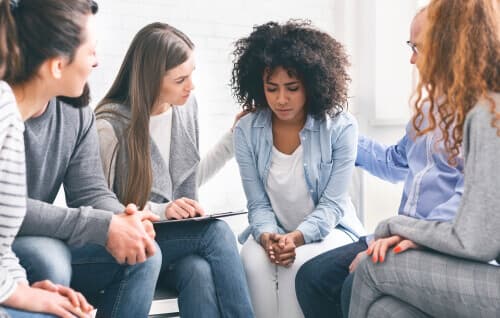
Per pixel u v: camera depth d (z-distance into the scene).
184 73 2.06
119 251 1.49
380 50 3.20
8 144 1.21
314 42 2.08
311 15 3.16
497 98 1.29
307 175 2.10
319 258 1.97
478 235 1.26
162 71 2.02
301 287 1.96
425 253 1.37
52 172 1.66
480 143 1.26
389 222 1.49
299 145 2.13
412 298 1.38
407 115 3.29
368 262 1.46
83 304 1.31
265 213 2.11
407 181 1.84
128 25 2.74
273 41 2.06
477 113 1.28
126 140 2.02
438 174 1.70
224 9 2.93
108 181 2.02
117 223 1.50
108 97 2.14
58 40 1.38
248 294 1.79
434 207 1.70
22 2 1.38
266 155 2.13
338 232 2.15
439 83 1.41
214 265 1.77
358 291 1.48
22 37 1.37
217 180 2.94
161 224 1.84
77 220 1.47
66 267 1.42
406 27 3.26
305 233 2.03
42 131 1.60
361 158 2.27
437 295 1.33
